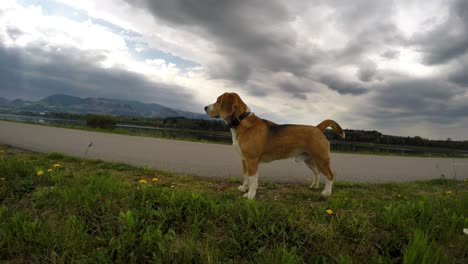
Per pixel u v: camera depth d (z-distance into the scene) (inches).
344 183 210.1
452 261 82.0
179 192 127.6
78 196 110.3
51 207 106.7
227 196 150.1
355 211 122.1
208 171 224.8
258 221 97.0
